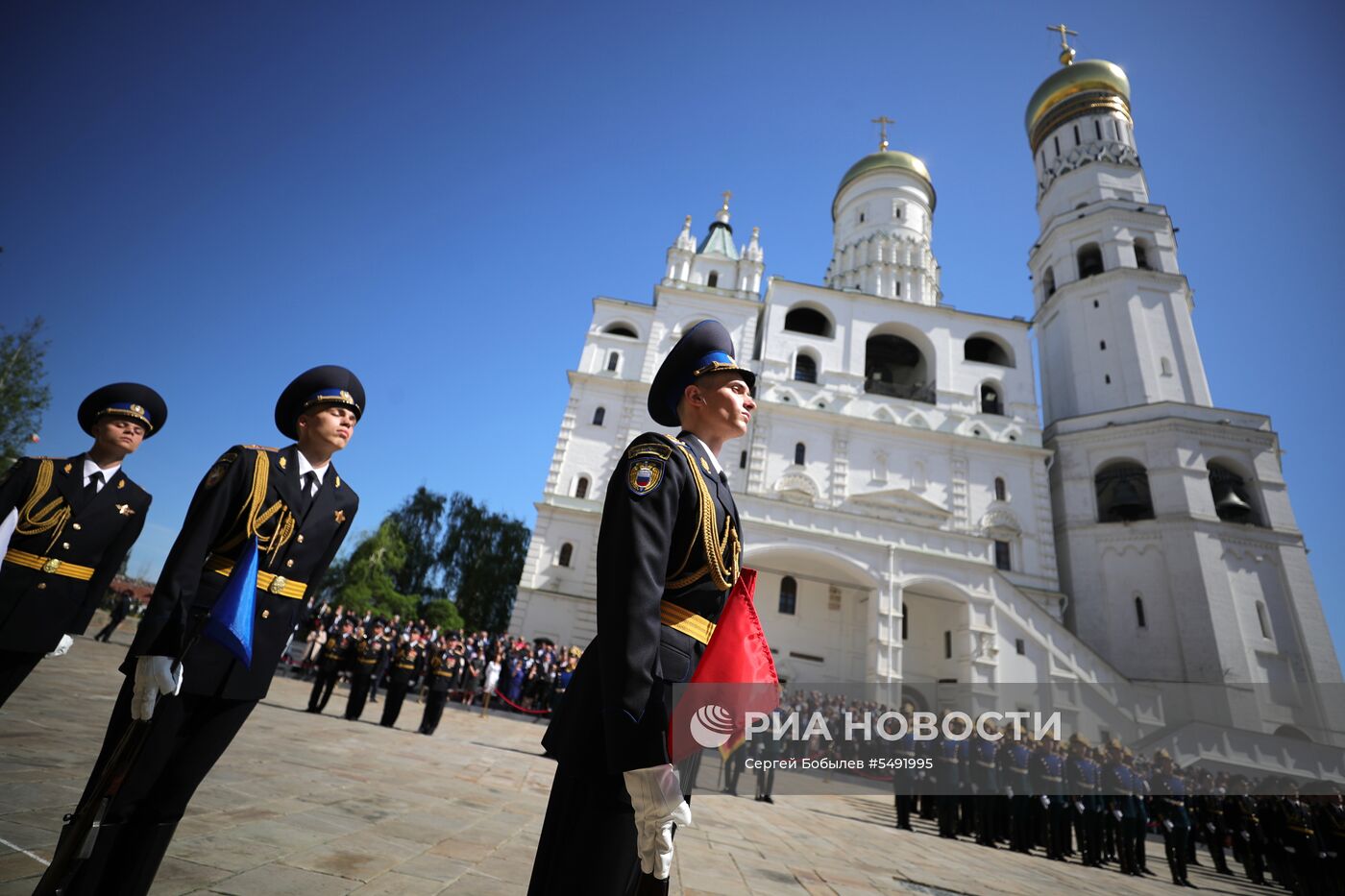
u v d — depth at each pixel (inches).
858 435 1380.4
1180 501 1243.8
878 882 244.5
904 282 1673.2
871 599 1074.1
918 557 1079.0
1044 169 1721.2
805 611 1200.2
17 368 1026.1
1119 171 1588.3
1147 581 1232.8
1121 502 1302.9
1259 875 544.7
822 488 1328.7
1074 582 1301.7
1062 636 1064.8
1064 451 1402.6
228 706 107.7
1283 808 507.8
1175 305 1430.9
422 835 183.0
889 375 1694.1
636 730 63.2
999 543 1315.2
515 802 262.4
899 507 1305.4
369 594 1373.0
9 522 153.0
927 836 470.3
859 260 1749.5
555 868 70.5
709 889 186.7
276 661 114.4
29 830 131.8
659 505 75.6
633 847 69.6
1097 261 1566.2
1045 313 1598.2
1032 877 348.8
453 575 1686.8
